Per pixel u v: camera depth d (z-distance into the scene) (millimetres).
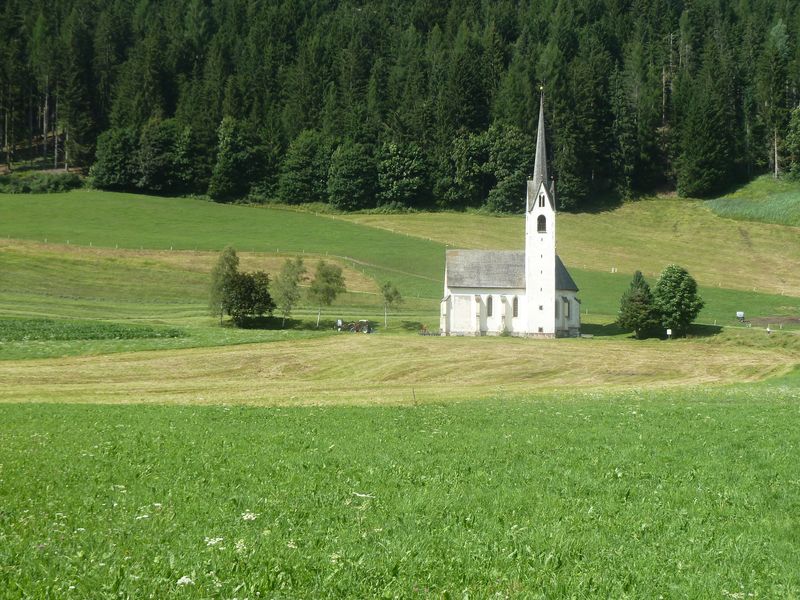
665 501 20578
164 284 130625
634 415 36938
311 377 68938
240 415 38812
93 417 38000
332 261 146625
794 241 166375
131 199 197375
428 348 83438
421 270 143750
